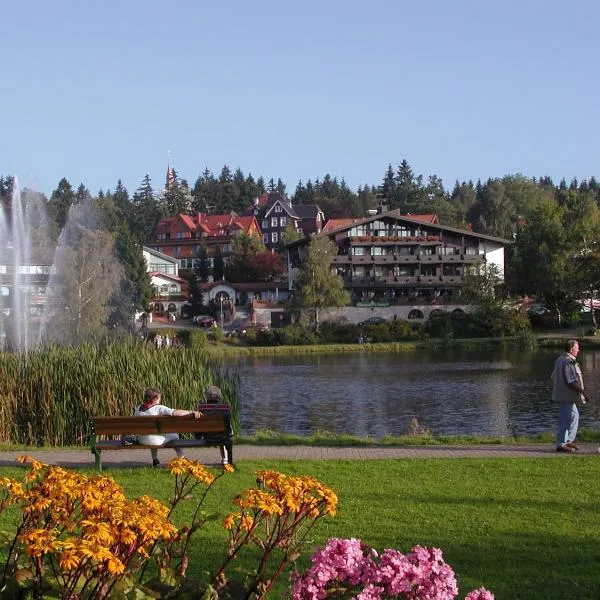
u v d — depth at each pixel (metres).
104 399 19.17
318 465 14.10
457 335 94.19
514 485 12.17
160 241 169.00
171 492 11.61
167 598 5.23
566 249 93.75
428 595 5.11
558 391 15.88
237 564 7.95
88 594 5.01
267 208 174.62
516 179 198.38
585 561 8.19
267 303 110.25
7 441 19.06
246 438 18.47
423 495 11.41
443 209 194.38
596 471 13.38
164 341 24.39
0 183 192.38
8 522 9.40
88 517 5.14
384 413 36.19
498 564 8.09
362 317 105.50
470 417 33.88
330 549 5.32
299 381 52.59
